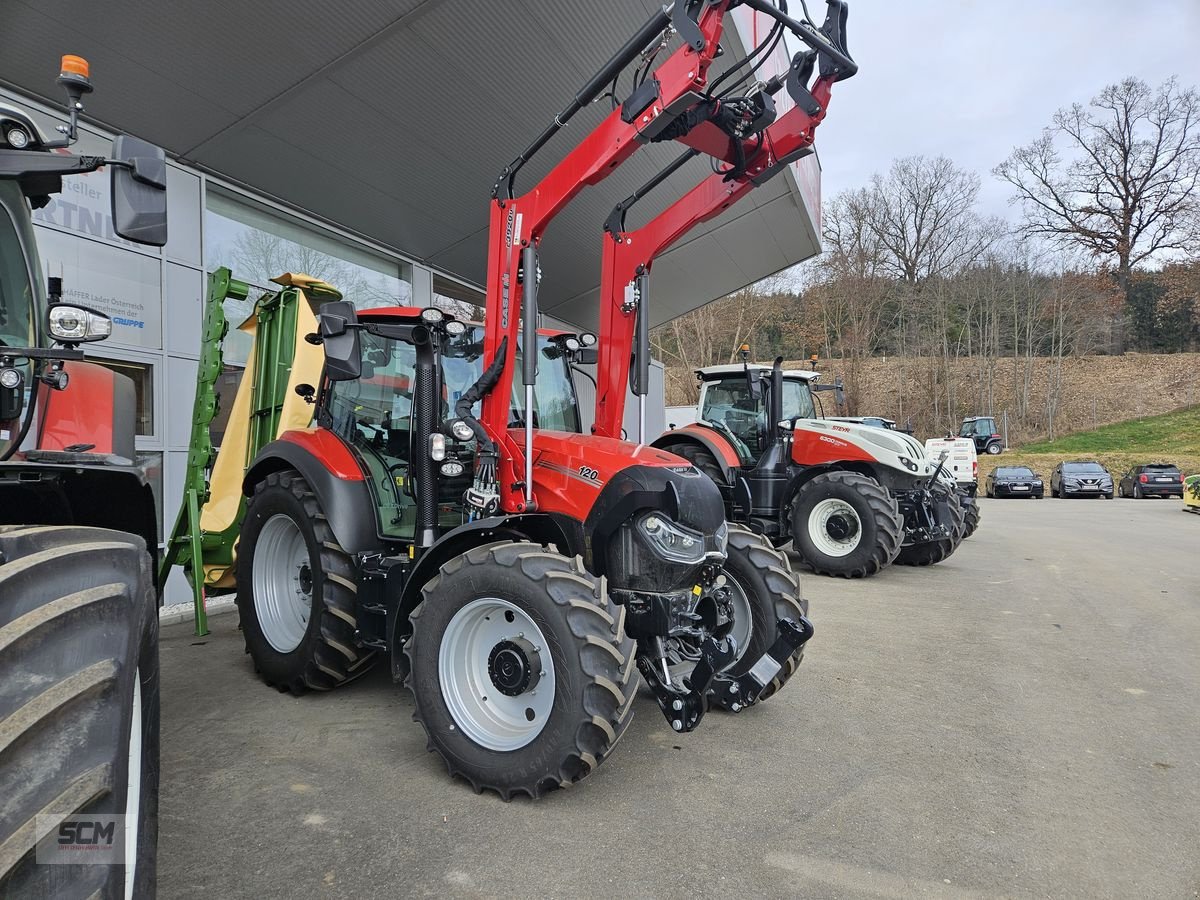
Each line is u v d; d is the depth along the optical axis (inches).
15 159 72.0
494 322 132.1
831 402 1608.0
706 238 450.9
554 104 279.1
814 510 312.7
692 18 107.6
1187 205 1705.2
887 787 117.1
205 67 218.5
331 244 316.8
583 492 124.9
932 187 1696.6
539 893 86.6
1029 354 1470.2
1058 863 96.0
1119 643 209.0
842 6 126.6
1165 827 106.0
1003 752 132.0
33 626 52.1
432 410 133.7
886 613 243.6
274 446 165.2
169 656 181.8
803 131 133.2
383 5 220.2
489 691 117.0
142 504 96.5
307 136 256.7
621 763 124.8
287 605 161.0
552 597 105.9
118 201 72.0
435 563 126.2
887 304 1764.3
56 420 118.6
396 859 93.1
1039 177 1849.2
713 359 1840.6
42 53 200.8
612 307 159.8
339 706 148.1
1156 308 1787.6
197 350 252.5
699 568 121.1
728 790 115.0
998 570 337.4
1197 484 692.7
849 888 89.2
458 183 309.4
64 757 49.6
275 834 98.7
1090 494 954.1
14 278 82.9
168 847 94.8
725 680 133.9
